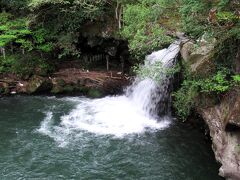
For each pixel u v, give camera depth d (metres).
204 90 13.76
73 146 16.61
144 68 17.22
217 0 12.48
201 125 17.91
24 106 20.83
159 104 19.52
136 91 21.41
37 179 14.32
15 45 24.52
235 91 13.20
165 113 19.44
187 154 15.87
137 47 17.62
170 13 16.45
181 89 15.89
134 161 15.45
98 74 23.64
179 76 18.00
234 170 13.11
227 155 13.50
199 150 16.12
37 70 23.23
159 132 17.83
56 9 22.70
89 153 16.05
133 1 20.86
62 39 22.89
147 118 19.41
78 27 22.72
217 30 12.98
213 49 14.40
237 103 12.74
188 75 15.34
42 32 23.48
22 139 17.25
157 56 20.19
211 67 14.14
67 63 24.50
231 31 12.49
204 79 14.11
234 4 12.57
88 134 17.67
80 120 19.12
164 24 17.38
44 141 17.05
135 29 18.42
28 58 23.67
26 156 15.86
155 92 19.77
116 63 24.17
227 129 13.27
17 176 14.50
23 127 18.44
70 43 22.83
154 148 16.39
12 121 19.08
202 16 13.30
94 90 22.44
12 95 22.20
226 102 13.61
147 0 16.52
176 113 19.09
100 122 18.92
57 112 20.08
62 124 18.69
